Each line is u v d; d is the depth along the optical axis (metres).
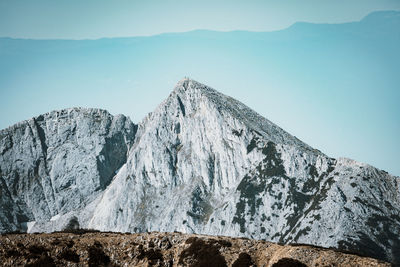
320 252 125.38
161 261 136.00
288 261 122.88
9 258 134.75
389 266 119.19
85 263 135.62
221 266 129.75
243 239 140.25
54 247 138.75
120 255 139.12
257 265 129.50
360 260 121.50
